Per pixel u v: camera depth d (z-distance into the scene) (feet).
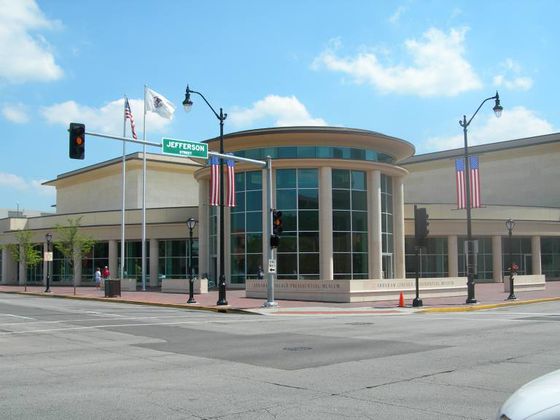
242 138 141.59
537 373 33.58
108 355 42.96
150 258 180.34
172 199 224.94
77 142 69.51
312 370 35.42
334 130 139.23
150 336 55.52
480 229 179.22
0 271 223.92
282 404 26.58
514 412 14.11
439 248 182.50
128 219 183.73
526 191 220.23
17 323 69.56
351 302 100.07
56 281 205.77
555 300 111.55
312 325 65.41
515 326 60.75
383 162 147.95
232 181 101.35
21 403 27.25
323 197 136.87
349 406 26.05
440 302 101.35
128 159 216.54
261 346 47.06
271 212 93.97
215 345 48.14
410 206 175.94
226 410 25.54
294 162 136.98
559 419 13.24
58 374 34.94
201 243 155.53
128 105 156.25
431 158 243.60
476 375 33.09
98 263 193.67
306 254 136.67
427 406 25.93
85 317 78.54
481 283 177.17
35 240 205.87
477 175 104.73
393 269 151.74
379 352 42.55
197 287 128.77
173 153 80.18
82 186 248.32
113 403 27.07
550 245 200.23
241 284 141.90
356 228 140.15
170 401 27.37
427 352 42.27
